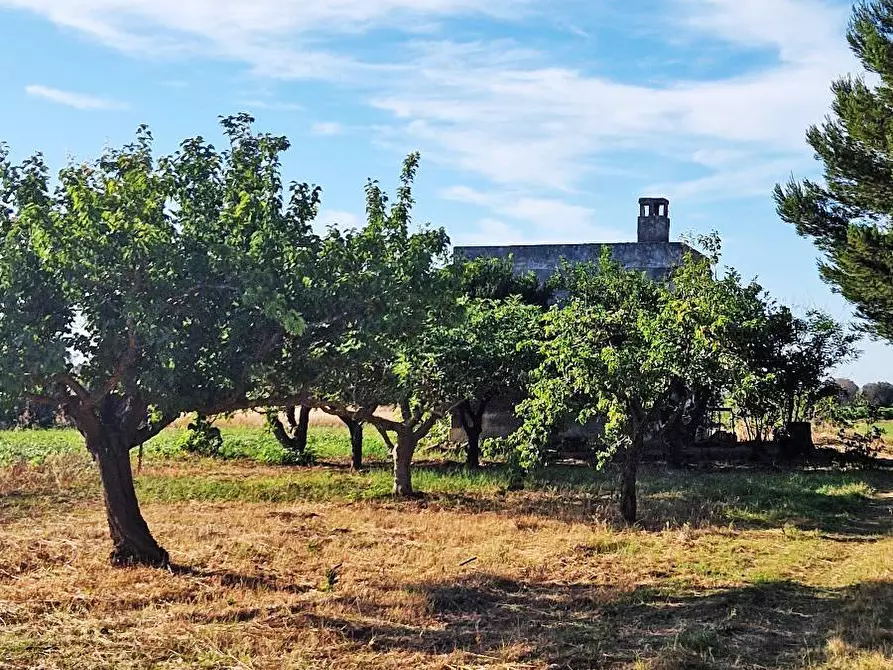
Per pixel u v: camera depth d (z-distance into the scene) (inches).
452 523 714.2
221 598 459.8
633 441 726.5
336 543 623.5
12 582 485.7
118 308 458.3
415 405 872.9
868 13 1019.9
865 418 1235.9
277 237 474.9
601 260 1077.8
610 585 513.7
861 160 1011.9
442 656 374.0
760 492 909.8
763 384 768.9
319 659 366.9
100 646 374.3
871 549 625.6
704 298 719.1
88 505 788.6
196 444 540.4
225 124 513.7
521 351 853.2
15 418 525.3
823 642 392.8
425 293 520.1
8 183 485.1
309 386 534.9
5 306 425.4
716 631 415.2
